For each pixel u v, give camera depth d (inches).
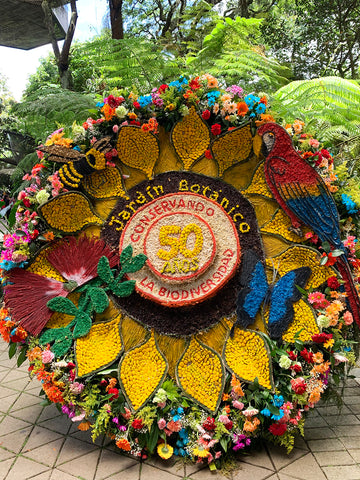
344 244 97.7
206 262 96.8
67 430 101.0
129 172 106.8
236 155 104.0
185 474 84.1
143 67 174.1
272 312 94.5
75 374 91.5
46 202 100.7
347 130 150.1
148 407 88.3
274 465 86.2
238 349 94.0
